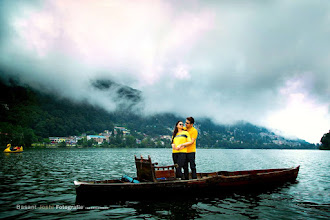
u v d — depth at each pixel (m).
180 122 10.59
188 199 9.95
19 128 168.12
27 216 7.53
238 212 8.29
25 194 10.74
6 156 45.53
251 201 9.85
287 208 8.90
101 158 50.22
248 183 11.82
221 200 9.91
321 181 16.50
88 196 9.07
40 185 13.28
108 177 17.56
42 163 30.56
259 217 7.77
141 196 9.57
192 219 7.49
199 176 13.11
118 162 36.94
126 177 10.98
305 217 7.82
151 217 7.63
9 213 7.80
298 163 41.19
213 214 8.02
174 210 8.39
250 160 50.88
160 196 9.80
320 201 10.11
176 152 10.35
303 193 11.75
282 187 13.27
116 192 9.29
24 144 140.12
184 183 10.12
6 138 132.38
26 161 33.34
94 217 7.54
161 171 12.24
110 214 7.86
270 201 9.94
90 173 20.12
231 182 11.30
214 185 10.80
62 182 14.52
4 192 11.15
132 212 8.10
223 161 45.03
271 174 12.83
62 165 28.25
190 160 10.53
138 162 11.30
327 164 38.06
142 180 10.99
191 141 10.22
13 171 20.12
